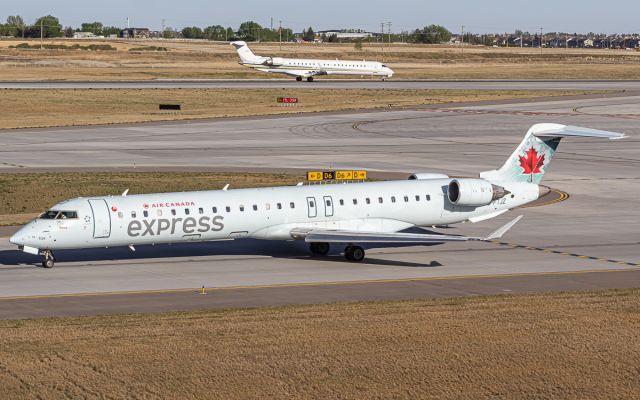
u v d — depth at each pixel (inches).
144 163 4320.9
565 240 2689.5
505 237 2736.2
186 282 2137.1
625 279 2178.9
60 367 1469.0
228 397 1353.3
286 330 1684.3
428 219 2591.0
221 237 2367.1
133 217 2261.3
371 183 2578.7
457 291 2050.9
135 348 1568.7
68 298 1963.6
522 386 1407.5
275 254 2493.8
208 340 1617.9
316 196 2461.9
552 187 3710.6
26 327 1708.9
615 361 1520.7
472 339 1630.2
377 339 1626.5
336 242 2436.0
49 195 3444.9
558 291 2042.3
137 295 1996.8
